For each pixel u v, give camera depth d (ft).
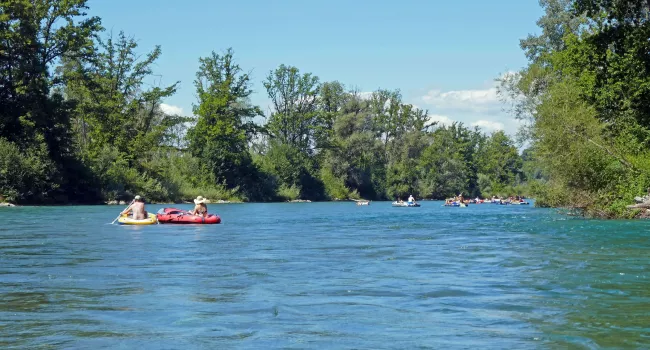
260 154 316.60
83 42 198.49
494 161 435.12
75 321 27.50
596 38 99.55
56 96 196.44
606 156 109.70
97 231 83.92
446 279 39.27
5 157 177.99
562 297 32.76
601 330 25.48
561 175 113.39
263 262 48.60
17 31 185.37
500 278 39.50
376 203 291.79
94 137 236.22
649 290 34.65
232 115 282.15
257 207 210.79
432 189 379.35
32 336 24.86
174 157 265.95
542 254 53.01
